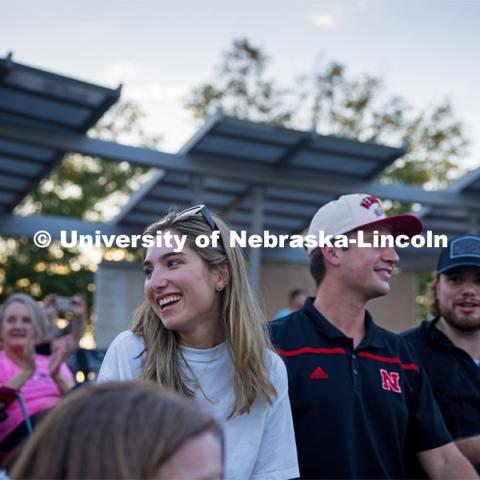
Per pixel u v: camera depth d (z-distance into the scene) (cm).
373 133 2414
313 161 935
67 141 825
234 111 2425
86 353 677
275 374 277
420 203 1030
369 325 321
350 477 292
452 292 379
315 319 315
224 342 272
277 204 1084
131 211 1039
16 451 118
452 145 2395
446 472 319
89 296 1789
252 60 2436
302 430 297
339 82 2448
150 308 275
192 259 266
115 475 102
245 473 262
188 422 107
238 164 921
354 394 302
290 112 2441
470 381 366
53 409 112
